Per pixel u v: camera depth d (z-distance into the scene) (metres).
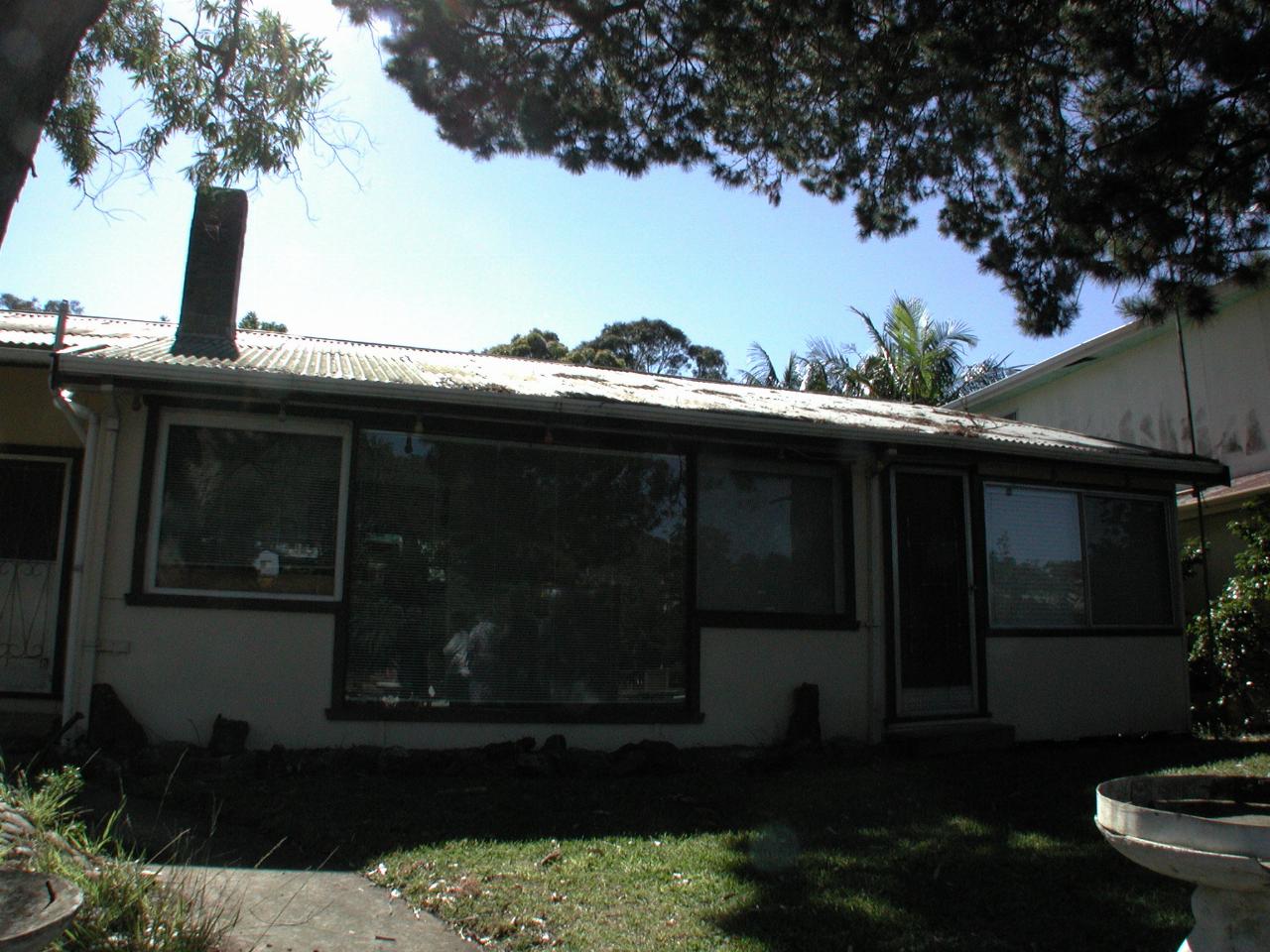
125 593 7.52
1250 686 11.50
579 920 4.35
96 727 7.15
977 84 9.07
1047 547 10.70
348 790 6.68
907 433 9.25
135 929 3.68
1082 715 10.52
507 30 8.96
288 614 7.77
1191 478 11.49
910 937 4.20
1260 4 8.33
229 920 4.20
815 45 9.15
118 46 8.35
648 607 8.73
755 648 9.06
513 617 8.32
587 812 6.37
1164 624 11.34
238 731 7.35
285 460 7.97
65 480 9.02
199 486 7.78
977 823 6.25
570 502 8.62
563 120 9.38
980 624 10.06
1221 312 14.74
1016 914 4.52
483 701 8.14
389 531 8.09
